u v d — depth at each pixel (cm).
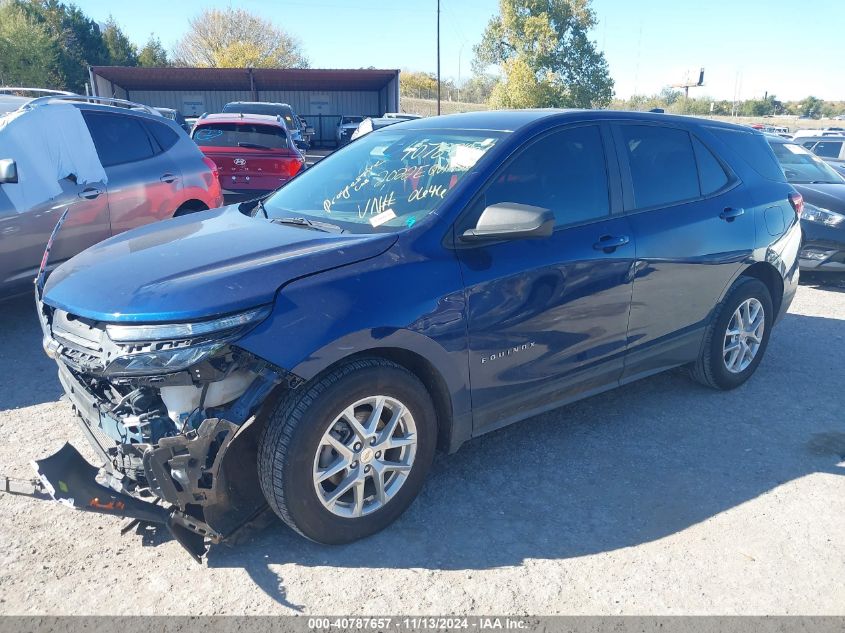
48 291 290
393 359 304
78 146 585
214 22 6450
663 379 489
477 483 344
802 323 647
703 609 261
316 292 267
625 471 359
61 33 5575
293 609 255
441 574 276
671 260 391
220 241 306
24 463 350
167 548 288
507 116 380
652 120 413
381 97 3938
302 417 262
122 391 266
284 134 1159
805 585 275
